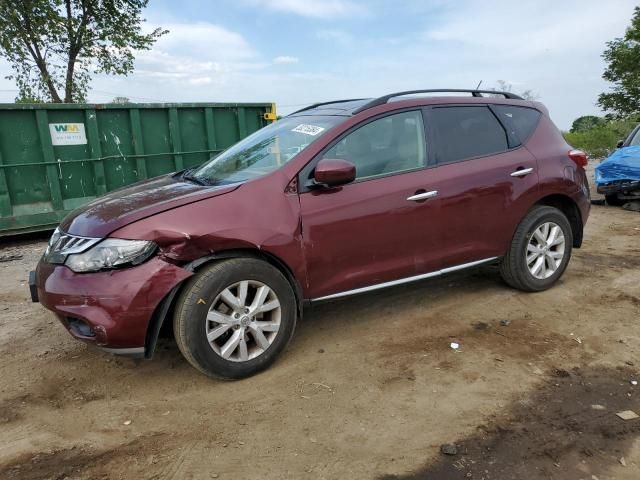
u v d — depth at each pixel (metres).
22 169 7.72
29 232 7.93
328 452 2.66
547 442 2.71
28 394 3.28
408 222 3.86
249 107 9.52
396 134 3.94
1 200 7.59
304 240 3.46
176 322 3.14
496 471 2.50
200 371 3.24
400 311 4.45
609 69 27.92
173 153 8.91
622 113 28.19
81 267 3.01
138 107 8.44
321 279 3.59
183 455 2.66
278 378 3.38
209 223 3.13
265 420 2.94
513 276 4.61
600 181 9.29
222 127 9.34
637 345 3.75
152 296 2.98
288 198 3.43
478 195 4.18
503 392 3.18
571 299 4.64
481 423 2.88
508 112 4.60
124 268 2.97
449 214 4.05
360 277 3.74
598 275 5.29
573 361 3.54
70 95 15.92
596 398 3.10
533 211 4.57
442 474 2.49
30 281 3.38
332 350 3.77
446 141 4.16
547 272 4.76
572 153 4.82
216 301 3.19
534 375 3.37
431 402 3.08
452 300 4.65
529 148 4.56
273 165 3.63
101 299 2.94
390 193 3.76
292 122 4.25
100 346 3.01
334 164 3.36
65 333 4.19
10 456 2.67
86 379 3.45
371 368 3.50
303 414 2.99
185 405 3.11
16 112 7.56
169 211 3.12
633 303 4.52
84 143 8.12
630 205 9.00
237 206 3.26
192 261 3.11
